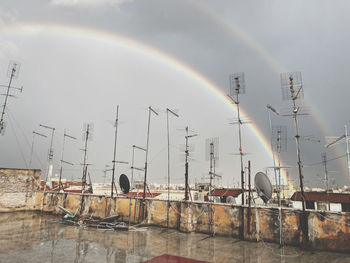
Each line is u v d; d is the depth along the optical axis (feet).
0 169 79.30
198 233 52.24
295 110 48.42
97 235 50.16
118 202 65.72
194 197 111.55
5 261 33.35
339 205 90.68
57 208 77.25
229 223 49.52
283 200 98.48
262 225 46.37
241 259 36.55
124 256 36.88
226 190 103.45
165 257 36.70
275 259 36.73
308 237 41.45
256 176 50.29
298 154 46.44
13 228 55.42
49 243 43.52
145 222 60.39
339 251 39.50
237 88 58.34
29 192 85.10
